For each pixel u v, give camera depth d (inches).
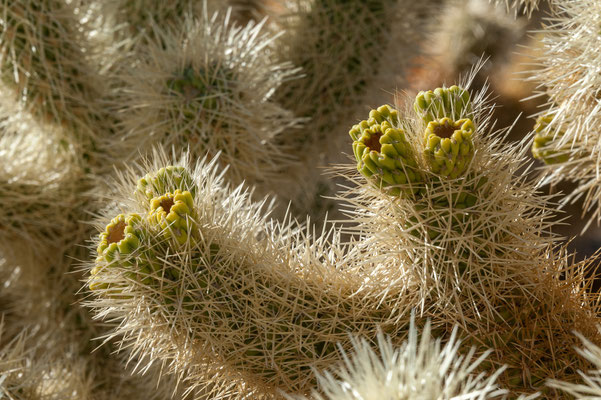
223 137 30.4
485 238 23.6
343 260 24.8
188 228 23.8
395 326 24.1
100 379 32.7
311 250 24.8
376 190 23.7
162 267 23.9
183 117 30.0
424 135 23.3
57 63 32.0
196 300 23.9
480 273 23.8
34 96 32.0
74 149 33.1
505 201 23.7
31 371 28.9
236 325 24.0
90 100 32.9
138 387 32.3
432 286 23.8
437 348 20.6
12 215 32.4
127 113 32.1
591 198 26.3
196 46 30.6
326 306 24.1
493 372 23.6
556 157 26.6
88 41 33.0
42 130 33.0
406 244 23.7
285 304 24.0
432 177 23.3
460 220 23.5
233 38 32.3
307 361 24.0
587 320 24.1
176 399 31.2
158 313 24.0
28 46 31.3
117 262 23.6
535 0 27.0
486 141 23.8
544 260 24.3
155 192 24.5
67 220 33.2
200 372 25.1
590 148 25.7
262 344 24.0
